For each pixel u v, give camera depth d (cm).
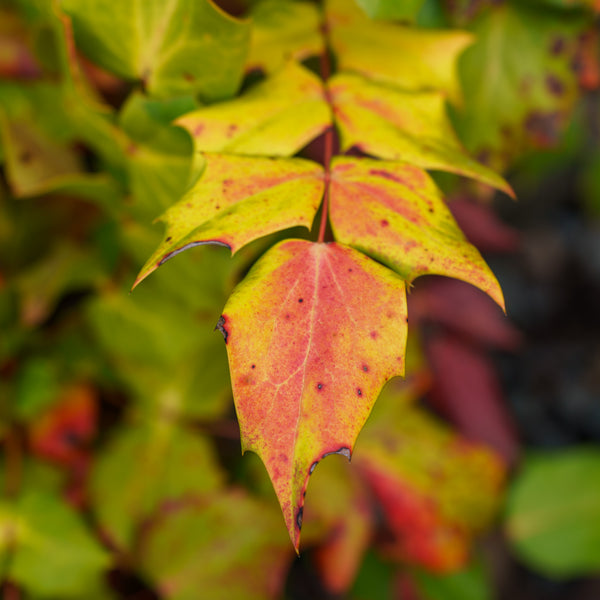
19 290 44
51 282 44
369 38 37
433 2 40
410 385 53
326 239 37
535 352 94
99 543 43
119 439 47
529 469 63
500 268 101
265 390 28
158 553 44
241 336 28
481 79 42
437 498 54
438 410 60
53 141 40
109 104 40
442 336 61
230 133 32
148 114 35
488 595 58
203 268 40
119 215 40
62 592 42
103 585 44
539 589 78
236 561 44
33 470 45
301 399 28
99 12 34
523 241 102
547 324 97
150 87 35
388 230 31
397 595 57
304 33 37
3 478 44
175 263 40
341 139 33
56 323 46
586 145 88
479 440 60
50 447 45
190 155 36
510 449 60
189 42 34
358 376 28
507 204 103
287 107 33
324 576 51
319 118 33
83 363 47
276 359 28
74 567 42
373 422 54
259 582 44
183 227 30
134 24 34
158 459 46
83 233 45
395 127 33
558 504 62
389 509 54
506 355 94
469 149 42
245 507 45
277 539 45
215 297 41
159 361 46
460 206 55
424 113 34
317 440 28
